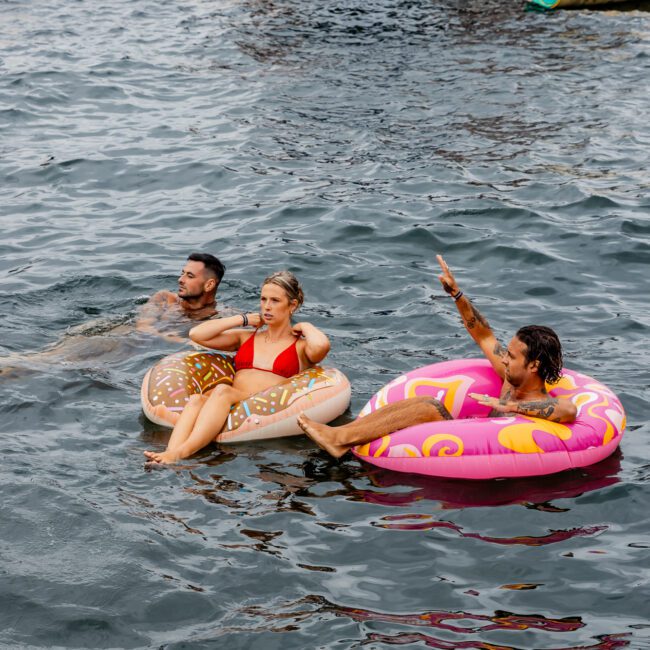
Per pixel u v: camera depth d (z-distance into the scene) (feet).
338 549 14.57
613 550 14.57
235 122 40.06
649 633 12.62
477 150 36.42
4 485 15.84
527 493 16.30
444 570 14.08
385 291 25.31
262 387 19.33
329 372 19.40
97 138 38.17
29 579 13.50
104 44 52.75
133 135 38.58
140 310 23.91
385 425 17.51
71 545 14.34
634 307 24.07
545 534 15.03
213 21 58.18
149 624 12.78
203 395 18.76
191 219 30.55
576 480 16.69
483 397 17.79
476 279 26.00
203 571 13.91
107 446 17.62
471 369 19.04
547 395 17.94
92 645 12.35
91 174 34.40
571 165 34.55
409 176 33.86
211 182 33.71
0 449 17.13
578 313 23.81
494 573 14.02
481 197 31.58
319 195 32.17
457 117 40.42
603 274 26.07
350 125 39.65
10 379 19.97
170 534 14.78
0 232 29.35
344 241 28.58
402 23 57.06
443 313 23.80
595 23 56.24
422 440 17.02
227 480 16.60
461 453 16.75
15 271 26.40
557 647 12.35
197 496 15.97
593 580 13.82
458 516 15.56
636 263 26.61
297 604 13.25
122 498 15.75
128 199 32.37
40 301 24.54
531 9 59.93
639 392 19.85
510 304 24.43
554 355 17.51
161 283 25.90
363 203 31.35
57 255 27.61
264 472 16.97
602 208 30.37
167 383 18.89
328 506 15.83
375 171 34.42
